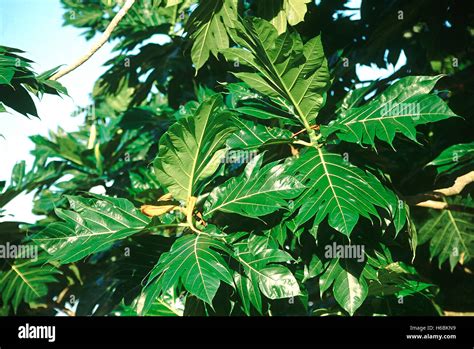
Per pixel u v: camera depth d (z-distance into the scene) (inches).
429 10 198.5
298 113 160.6
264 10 170.6
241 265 150.9
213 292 131.8
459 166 166.9
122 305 195.0
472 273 211.3
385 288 163.5
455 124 181.3
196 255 139.4
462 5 198.1
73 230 151.3
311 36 210.7
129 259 165.8
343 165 150.6
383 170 161.9
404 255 169.5
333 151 162.2
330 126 154.1
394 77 192.2
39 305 207.8
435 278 214.2
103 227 151.9
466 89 193.5
